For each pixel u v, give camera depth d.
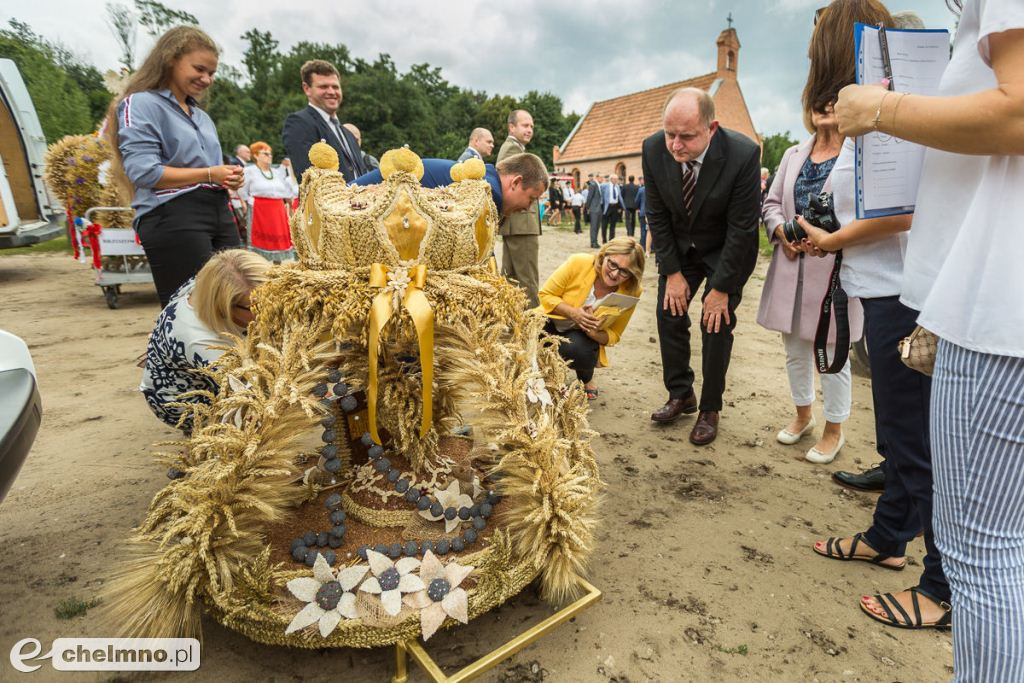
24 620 1.68
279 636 1.37
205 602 1.43
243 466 1.37
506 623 1.72
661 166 2.86
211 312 1.92
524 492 1.59
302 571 1.45
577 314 3.20
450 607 1.40
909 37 1.36
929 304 1.15
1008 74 0.94
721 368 2.99
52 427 3.02
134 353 4.33
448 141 46.28
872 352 1.79
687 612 1.81
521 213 4.19
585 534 1.57
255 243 6.86
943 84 1.16
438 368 1.76
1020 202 1.00
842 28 2.08
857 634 1.74
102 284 5.64
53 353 4.30
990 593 1.14
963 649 1.20
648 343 5.24
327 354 1.55
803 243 2.25
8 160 7.51
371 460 1.85
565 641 1.67
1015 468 1.07
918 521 1.95
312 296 1.48
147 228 2.79
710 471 2.78
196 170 2.69
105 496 2.36
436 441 1.88
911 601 1.79
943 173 1.21
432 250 1.55
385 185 1.51
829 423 2.85
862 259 1.83
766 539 2.22
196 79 2.73
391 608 1.37
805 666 1.62
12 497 2.34
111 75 3.77
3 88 7.21
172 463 1.45
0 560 1.95
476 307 1.54
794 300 2.75
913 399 1.69
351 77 42.97
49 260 9.33
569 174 33.50
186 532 1.35
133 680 1.48
